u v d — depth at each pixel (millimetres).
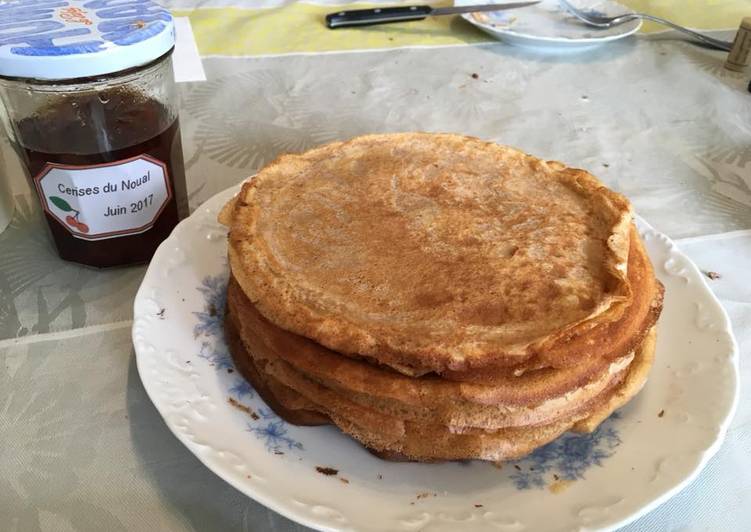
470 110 507
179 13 611
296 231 288
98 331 310
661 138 486
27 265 346
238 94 507
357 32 604
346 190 313
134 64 283
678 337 297
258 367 268
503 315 246
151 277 308
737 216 409
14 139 314
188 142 451
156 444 260
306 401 255
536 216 295
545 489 237
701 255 375
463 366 228
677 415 262
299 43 581
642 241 333
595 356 240
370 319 247
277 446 248
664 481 235
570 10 623
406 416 241
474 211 298
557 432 249
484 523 222
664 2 669
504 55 583
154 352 274
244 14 618
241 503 240
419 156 338
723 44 596
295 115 490
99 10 311
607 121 503
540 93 534
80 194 313
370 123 485
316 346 247
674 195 426
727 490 251
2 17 297
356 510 225
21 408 271
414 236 282
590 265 268
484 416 236
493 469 246
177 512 236
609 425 262
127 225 333
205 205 351
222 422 253
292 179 322
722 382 273
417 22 627
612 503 228
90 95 308
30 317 315
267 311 255
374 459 249
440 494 236
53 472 247
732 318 330
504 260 268
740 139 487
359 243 280
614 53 593
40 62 264
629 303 249
